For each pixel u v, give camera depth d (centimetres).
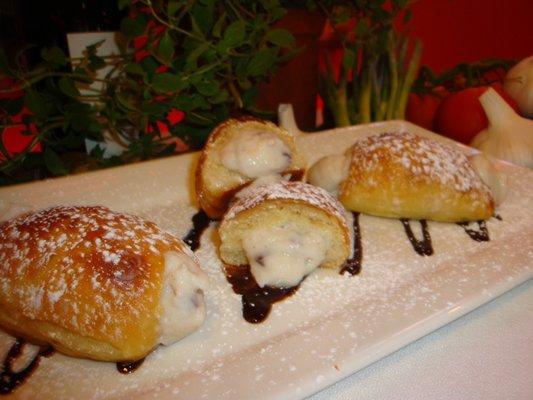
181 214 25
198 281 17
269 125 26
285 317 18
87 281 15
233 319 18
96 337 15
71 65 28
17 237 16
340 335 16
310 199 20
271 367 15
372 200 24
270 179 24
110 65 28
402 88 39
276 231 20
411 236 23
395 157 24
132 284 15
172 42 27
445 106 39
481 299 18
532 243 22
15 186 26
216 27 28
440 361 16
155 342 16
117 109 29
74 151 33
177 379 15
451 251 22
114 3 30
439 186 23
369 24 41
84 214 17
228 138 25
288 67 37
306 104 39
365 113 38
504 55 67
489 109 33
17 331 16
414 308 17
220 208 24
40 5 29
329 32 49
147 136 31
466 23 67
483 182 25
